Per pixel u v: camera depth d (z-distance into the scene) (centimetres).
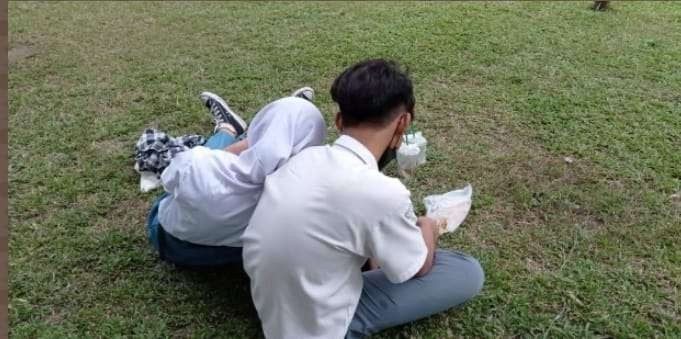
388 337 209
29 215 276
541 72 410
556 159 311
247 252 179
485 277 235
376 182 167
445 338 210
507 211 274
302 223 169
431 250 196
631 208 273
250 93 390
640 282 233
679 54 438
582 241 255
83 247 256
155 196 288
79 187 293
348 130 176
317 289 175
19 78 420
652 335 209
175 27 521
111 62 447
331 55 446
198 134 343
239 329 214
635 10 543
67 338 211
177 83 405
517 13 531
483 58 433
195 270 242
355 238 169
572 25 500
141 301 228
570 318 218
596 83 392
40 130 347
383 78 169
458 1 572
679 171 296
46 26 532
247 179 193
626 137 328
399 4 567
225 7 576
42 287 235
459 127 344
